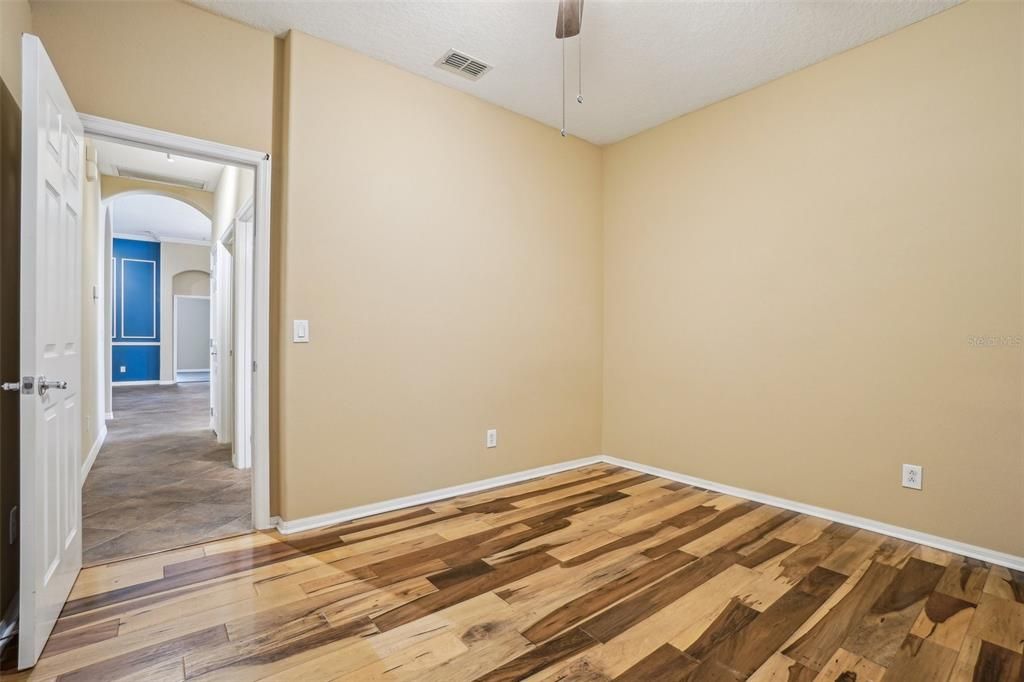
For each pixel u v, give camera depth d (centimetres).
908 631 180
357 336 291
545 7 250
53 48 217
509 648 169
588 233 420
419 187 316
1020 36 232
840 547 253
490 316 354
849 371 286
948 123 252
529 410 378
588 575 221
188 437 523
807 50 287
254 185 272
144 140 237
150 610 191
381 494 301
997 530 238
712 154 353
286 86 271
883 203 274
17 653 165
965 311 248
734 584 214
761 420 325
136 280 1069
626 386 412
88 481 364
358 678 154
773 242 320
